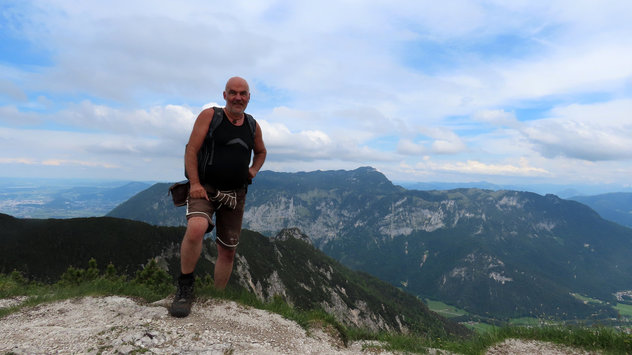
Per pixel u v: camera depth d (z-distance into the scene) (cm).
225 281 646
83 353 387
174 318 506
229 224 573
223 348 434
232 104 506
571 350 617
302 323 632
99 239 12644
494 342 681
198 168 502
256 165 591
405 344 709
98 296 676
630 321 657
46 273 10638
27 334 443
